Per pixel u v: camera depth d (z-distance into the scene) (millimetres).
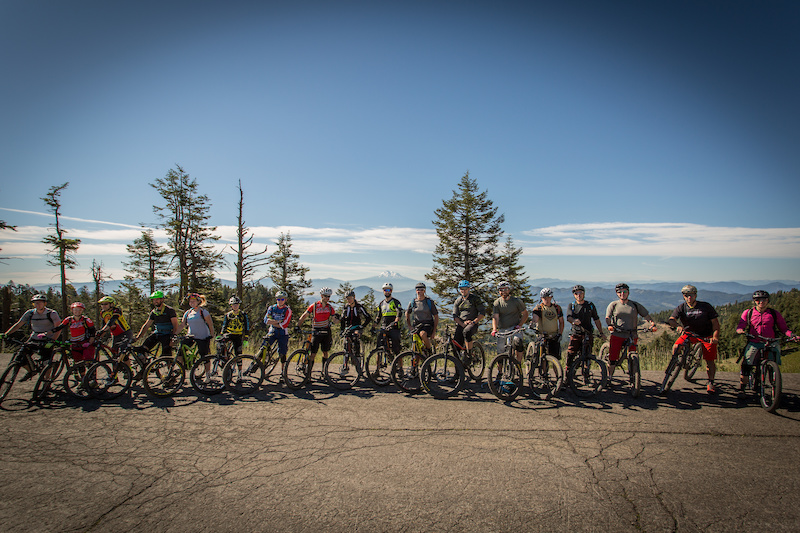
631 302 6754
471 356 7285
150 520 3062
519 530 2873
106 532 2922
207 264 33031
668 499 3273
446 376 7027
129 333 7082
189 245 33438
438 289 32500
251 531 2914
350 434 4754
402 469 3844
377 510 3156
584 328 6465
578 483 3545
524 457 4074
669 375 6191
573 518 3014
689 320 6266
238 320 7590
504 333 6340
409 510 3146
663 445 4336
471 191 33125
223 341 6824
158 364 6453
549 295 6273
